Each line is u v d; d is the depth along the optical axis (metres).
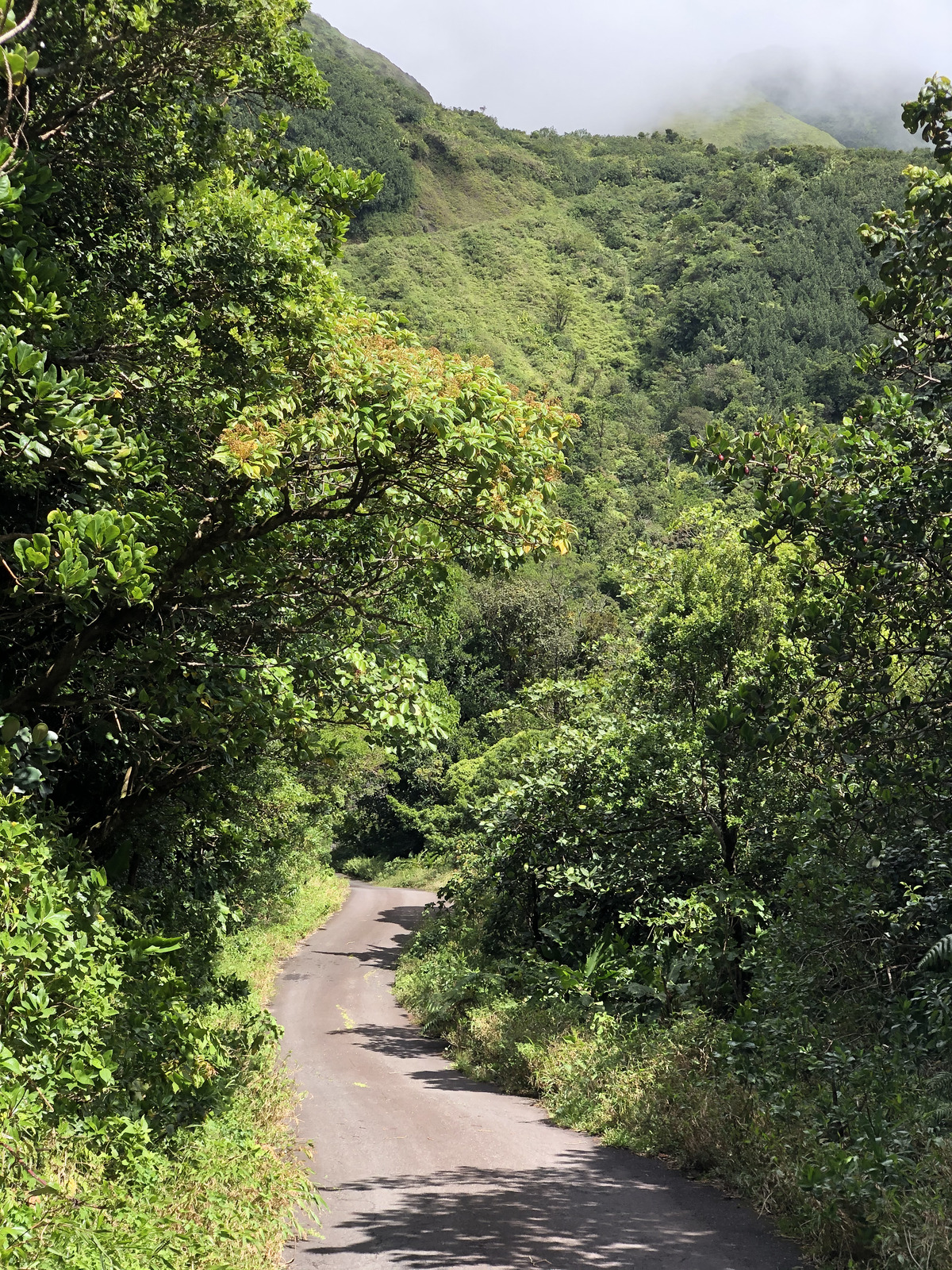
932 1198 5.43
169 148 9.34
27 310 5.85
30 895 5.37
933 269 8.28
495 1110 10.41
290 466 7.01
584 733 16.50
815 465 8.93
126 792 8.70
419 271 165.38
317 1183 7.27
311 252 8.80
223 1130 7.05
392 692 8.14
